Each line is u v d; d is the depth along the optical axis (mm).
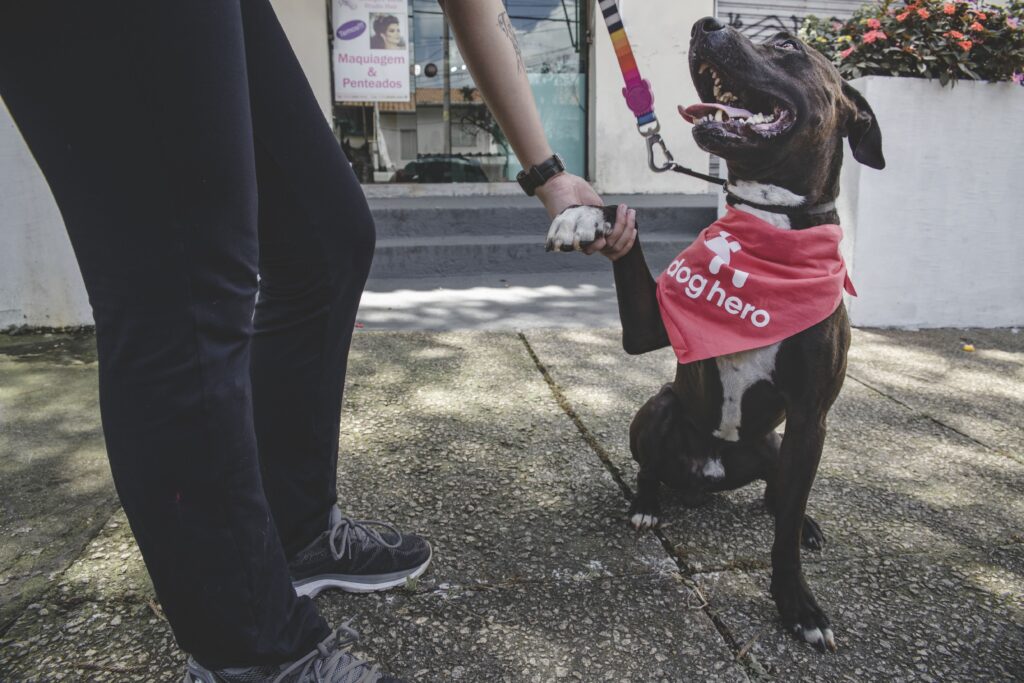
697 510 2137
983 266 4270
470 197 7910
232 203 985
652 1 7984
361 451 2475
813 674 1488
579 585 1761
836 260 1682
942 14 3984
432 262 5684
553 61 8359
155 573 1046
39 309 3871
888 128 3939
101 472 2275
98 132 905
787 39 1660
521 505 2135
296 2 7551
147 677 1423
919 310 4262
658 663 1507
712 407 1819
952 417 2941
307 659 1207
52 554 1828
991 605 1730
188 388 975
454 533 1973
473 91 8375
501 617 1637
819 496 2242
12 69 910
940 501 2232
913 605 1723
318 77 7766
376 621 1608
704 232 1819
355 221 1463
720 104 1691
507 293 5035
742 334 1646
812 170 1648
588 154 8516
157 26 880
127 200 926
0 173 3676
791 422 1664
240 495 1054
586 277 5586
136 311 950
